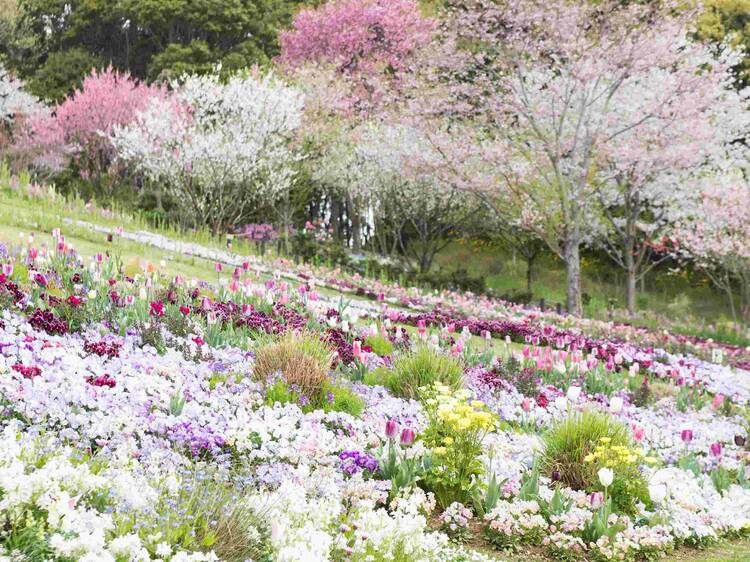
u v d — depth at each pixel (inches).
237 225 1077.8
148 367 290.7
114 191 1176.8
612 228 1132.5
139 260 538.6
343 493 225.3
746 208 998.4
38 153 1189.7
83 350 297.1
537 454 298.0
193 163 887.7
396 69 1402.6
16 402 217.9
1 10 1764.3
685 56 1051.9
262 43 1711.4
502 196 967.6
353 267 919.7
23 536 134.3
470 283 935.7
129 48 1817.2
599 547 233.5
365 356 367.6
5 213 655.8
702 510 282.8
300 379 311.9
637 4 900.0
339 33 1413.6
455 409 258.1
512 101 932.6
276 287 542.3
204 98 970.1
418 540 191.6
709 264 1129.4
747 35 1337.4
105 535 146.6
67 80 1667.1
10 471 141.6
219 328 380.2
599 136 927.7
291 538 164.6
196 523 166.2
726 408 478.3
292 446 251.4
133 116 1203.2
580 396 430.3
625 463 280.2
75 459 188.1
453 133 982.4
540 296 1132.5
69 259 435.5
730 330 973.2
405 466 254.7
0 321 300.2
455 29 956.0
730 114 1137.4
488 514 242.2
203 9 1646.2
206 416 253.4
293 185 1069.1
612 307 1056.2
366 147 1074.7
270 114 956.6
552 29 896.9
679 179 1075.3
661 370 560.1
